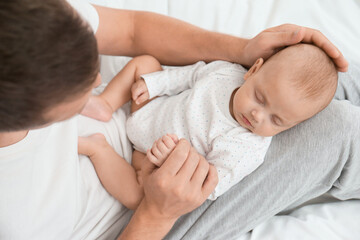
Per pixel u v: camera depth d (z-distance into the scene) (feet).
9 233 2.15
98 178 2.85
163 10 4.25
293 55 2.66
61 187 2.36
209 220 2.88
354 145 2.66
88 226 2.63
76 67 1.27
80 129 2.98
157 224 2.51
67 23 1.22
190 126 3.02
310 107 2.62
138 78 3.34
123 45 3.33
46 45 1.17
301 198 3.33
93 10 2.89
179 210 2.42
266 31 2.95
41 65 1.18
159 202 2.35
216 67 3.25
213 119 2.96
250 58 3.06
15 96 1.23
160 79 3.25
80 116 3.03
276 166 2.81
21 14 1.12
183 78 3.31
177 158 2.34
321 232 3.11
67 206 2.41
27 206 2.20
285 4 4.22
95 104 3.08
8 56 1.13
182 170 2.32
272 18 4.19
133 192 2.84
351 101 3.28
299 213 3.40
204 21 4.24
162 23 3.24
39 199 2.28
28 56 1.15
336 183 3.08
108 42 3.18
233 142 2.84
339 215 3.29
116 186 2.83
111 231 2.83
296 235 3.09
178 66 3.52
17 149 2.09
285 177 2.79
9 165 2.10
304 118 2.68
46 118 1.42
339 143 2.65
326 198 3.63
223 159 2.83
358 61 3.84
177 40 3.25
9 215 2.12
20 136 2.09
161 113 3.24
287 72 2.62
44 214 2.29
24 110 1.31
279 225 3.19
